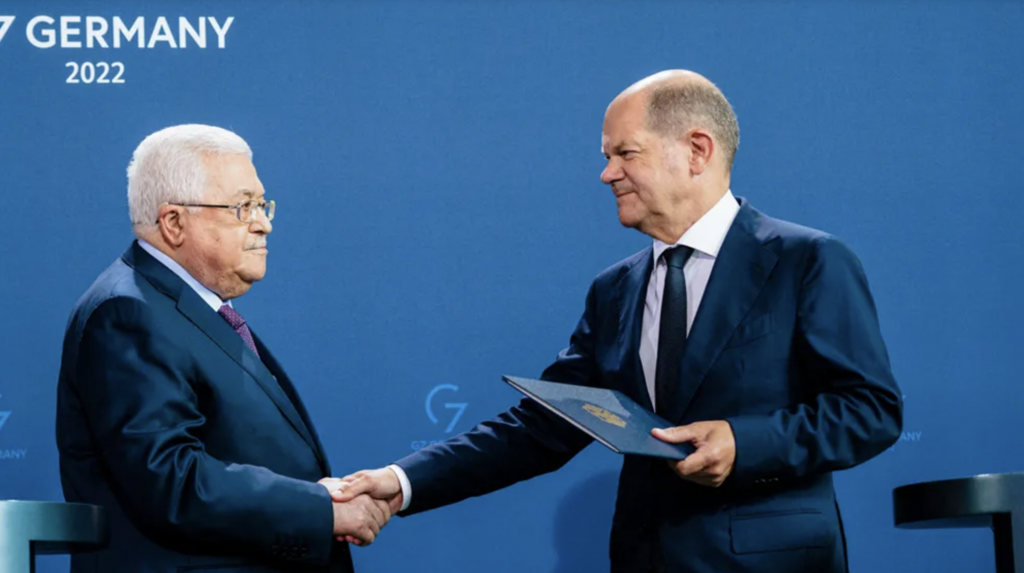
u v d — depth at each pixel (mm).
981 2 4824
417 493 3918
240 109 4656
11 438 4477
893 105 4812
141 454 3221
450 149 4723
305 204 4652
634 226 3684
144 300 3355
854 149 4797
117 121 4605
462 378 4664
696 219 3621
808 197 4773
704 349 3438
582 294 4727
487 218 4719
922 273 4770
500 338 4691
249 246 3553
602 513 4664
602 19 4789
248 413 3395
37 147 4566
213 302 3553
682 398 3430
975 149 4820
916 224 4785
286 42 4688
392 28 4730
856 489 4684
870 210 4777
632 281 3754
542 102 4762
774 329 3422
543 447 4035
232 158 3562
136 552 3301
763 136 4781
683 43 4793
